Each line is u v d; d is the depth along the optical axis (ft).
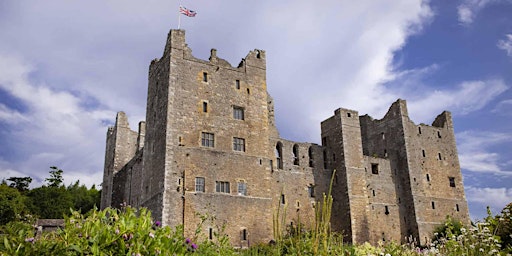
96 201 325.01
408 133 233.76
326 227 37.93
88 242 29.60
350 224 195.00
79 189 339.16
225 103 168.55
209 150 158.71
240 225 154.61
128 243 30.94
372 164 222.28
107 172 241.14
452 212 231.30
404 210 221.66
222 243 61.98
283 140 202.28
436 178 233.55
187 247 43.16
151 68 184.65
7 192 220.43
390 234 210.79
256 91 177.68
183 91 161.58
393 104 241.96
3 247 26.58
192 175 152.66
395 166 228.84
